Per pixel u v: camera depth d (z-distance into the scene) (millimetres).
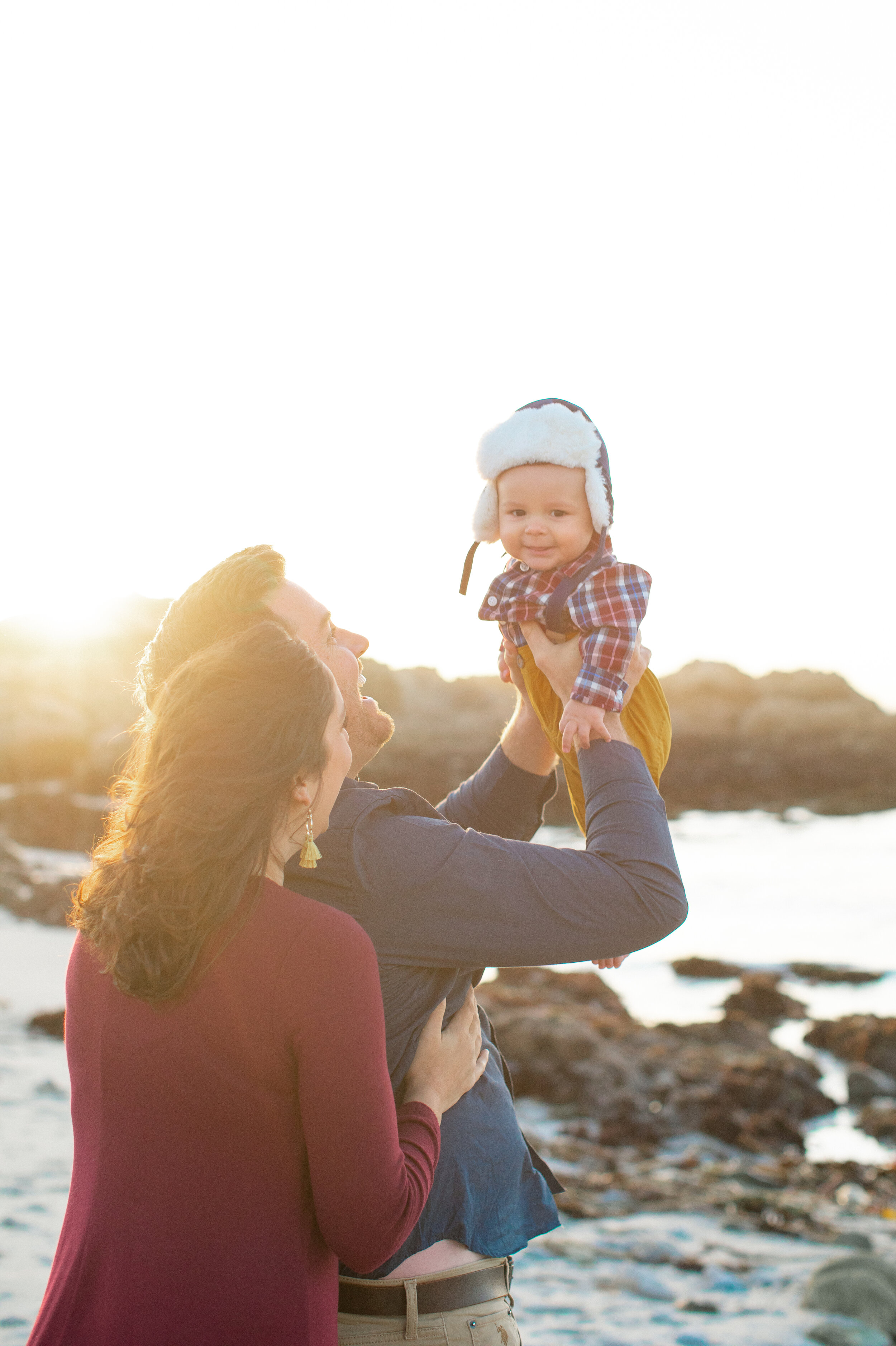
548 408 2680
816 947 17422
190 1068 1688
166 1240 1659
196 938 1680
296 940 1716
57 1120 6457
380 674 52500
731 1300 4660
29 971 11250
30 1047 8344
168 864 1683
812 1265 5125
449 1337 2074
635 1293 4730
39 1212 4996
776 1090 9086
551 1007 11086
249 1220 1674
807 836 34312
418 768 43781
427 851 2066
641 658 2506
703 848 31078
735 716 55875
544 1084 8688
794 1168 7531
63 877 17812
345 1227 1691
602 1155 7363
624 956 2168
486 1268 2162
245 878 1718
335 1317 1779
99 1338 1651
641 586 2535
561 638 2611
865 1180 7262
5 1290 4199
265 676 1788
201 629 2146
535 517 2643
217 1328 1630
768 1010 12938
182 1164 1684
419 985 2094
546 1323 4391
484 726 51312
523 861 2102
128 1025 1736
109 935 1726
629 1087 8648
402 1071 2084
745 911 20938
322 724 1817
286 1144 1704
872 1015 11695
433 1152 1922
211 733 1742
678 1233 5562
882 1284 4676
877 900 22062
